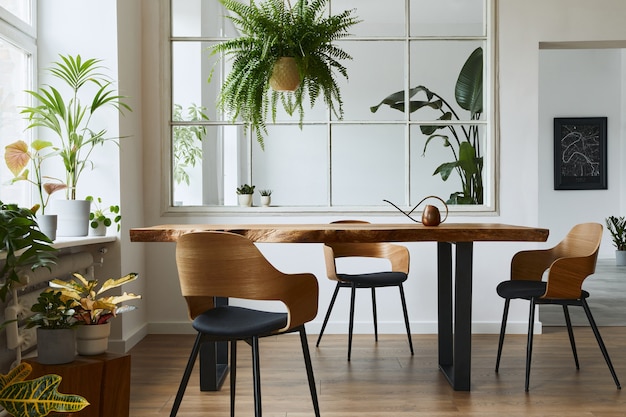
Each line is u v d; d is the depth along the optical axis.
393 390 3.07
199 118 4.56
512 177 4.53
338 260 4.52
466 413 2.72
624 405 2.83
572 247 3.62
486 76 4.56
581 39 4.49
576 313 5.33
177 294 4.54
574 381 3.23
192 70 4.55
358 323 4.51
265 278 2.19
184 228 2.98
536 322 4.48
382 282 3.70
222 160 4.57
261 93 3.29
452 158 4.59
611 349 3.96
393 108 4.60
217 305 3.14
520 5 4.51
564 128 10.30
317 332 4.52
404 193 4.59
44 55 3.87
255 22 3.20
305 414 2.71
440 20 4.58
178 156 4.57
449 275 3.52
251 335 2.25
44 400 1.75
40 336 2.30
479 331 4.50
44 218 2.93
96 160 3.91
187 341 4.26
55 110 3.46
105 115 3.90
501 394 3.00
